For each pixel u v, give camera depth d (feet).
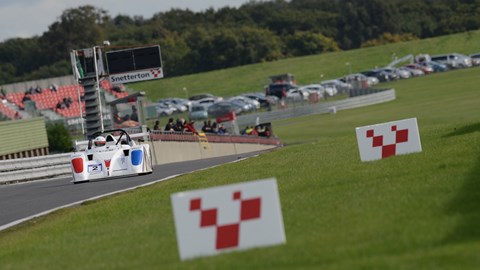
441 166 144.25
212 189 91.15
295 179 160.66
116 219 137.80
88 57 448.24
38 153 484.33
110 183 224.94
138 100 404.16
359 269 77.46
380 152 170.81
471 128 223.51
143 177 234.38
